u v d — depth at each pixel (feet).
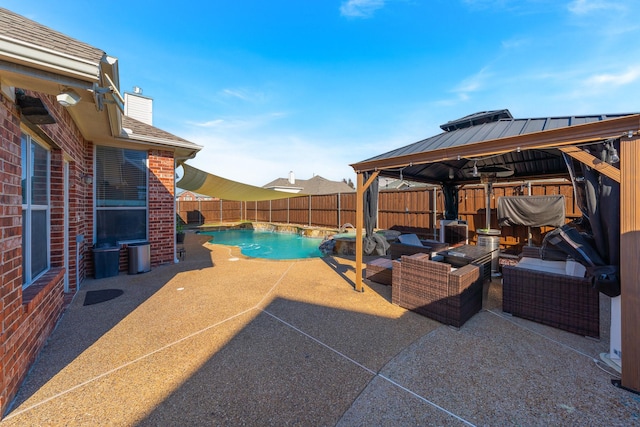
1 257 8.80
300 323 15.65
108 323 15.52
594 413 8.97
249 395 9.84
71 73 8.80
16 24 8.75
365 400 9.62
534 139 13.12
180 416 8.87
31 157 13.56
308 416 8.91
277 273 27.07
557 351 12.69
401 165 18.80
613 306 11.78
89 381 10.52
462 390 10.09
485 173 26.71
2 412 8.71
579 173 16.15
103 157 25.98
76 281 20.71
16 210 9.87
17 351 9.92
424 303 16.62
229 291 21.33
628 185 10.32
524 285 16.15
